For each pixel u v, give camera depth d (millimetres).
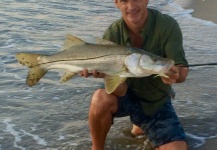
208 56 4867
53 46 5469
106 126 2604
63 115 3408
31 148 2896
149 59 2094
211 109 3398
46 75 4320
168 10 7965
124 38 2584
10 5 7949
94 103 2568
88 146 2902
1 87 4035
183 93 3725
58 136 3061
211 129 3066
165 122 2604
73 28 6477
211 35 5941
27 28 6367
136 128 2971
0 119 3344
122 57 2146
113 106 2582
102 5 8461
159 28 2508
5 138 3031
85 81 4176
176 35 2502
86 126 3205
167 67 2086
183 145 2506
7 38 5781
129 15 2469
